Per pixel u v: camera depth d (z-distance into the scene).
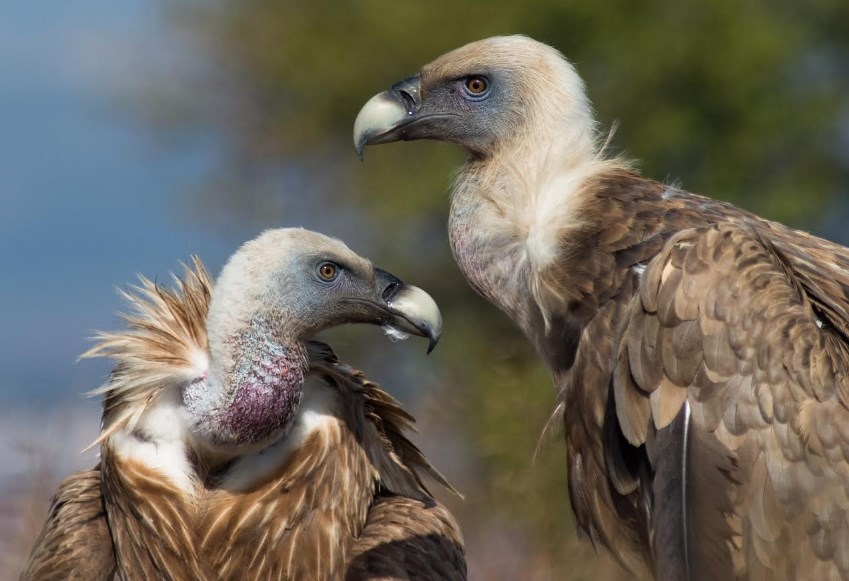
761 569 8.93
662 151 37.41
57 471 13.44
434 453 16.12
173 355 10.48
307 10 44.75
